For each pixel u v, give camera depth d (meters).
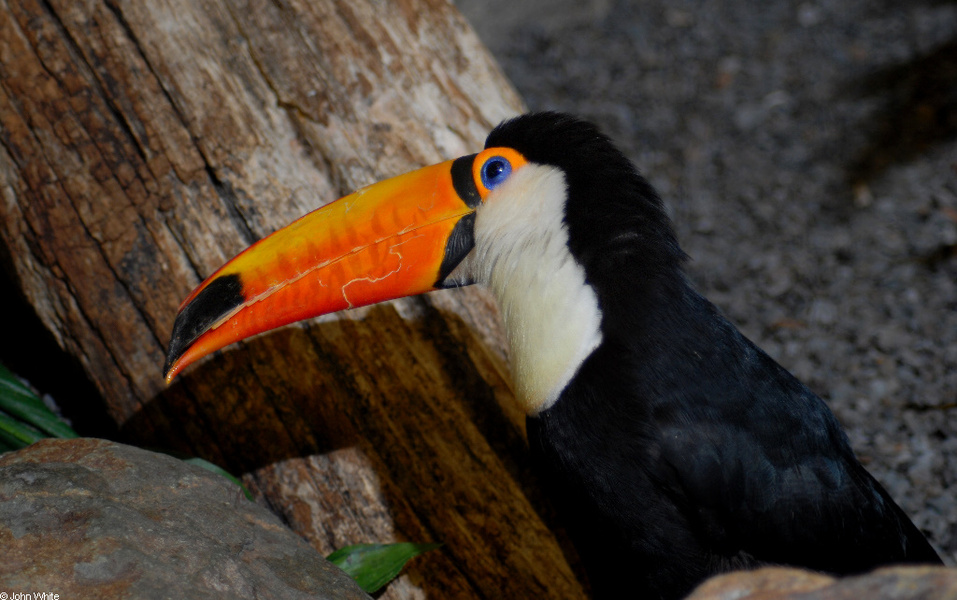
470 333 8.56
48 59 8.94
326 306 7.22
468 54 9.70
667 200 17.05
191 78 8.81
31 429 8.78
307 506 8.15
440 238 7.11
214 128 8.72
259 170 8.70
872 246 15.34
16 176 8.94
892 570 3.98
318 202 8.74
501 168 6.96
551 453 6.86
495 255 6.91
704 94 19.88
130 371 8.64
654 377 6.43
